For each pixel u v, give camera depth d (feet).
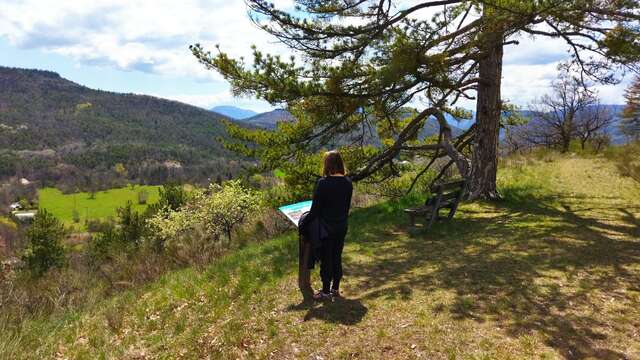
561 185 44.68
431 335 13.94
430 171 51.26
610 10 28.81
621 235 24.63
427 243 25.04
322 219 16.69
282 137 36.60
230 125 38.14
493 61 34.14
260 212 46.83
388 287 18.49
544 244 23.26
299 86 30.89
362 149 40.57
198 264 29.01
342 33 32.01
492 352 12.69
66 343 18.45
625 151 65.51
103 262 38.75
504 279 18.38
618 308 15.10
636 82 95.81
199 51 32.04
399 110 38.88
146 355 15.84
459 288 17.65
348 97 32.76
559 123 121.08
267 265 23.48
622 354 12.22
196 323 17.65
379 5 33.65
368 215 34.68
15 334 19.10
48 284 30.04
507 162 68.85
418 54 29.76
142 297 23.36
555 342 13.04
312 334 14.92
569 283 17.58
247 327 16.26
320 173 38.09
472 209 33.17
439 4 31.27
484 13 30.17
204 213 51.37
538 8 27.76
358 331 14.75
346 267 21.89
